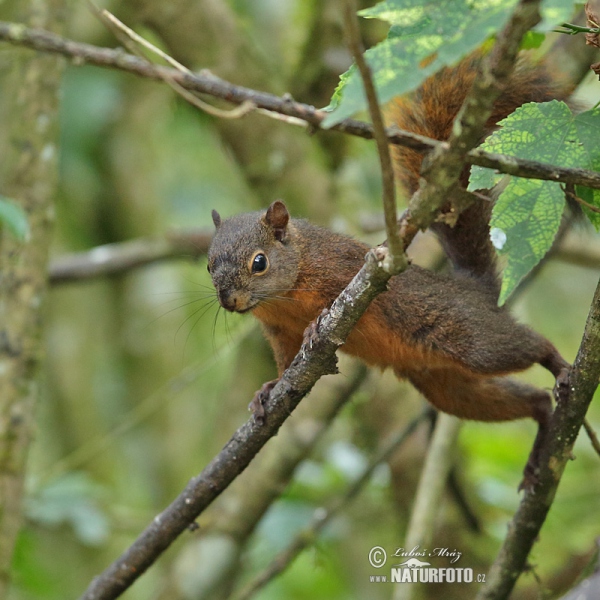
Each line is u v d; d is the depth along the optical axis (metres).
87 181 18.09
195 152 19.56
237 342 12.24
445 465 10.19
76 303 18.52
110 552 16.61
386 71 4.51
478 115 4.72
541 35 5.93
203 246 13.40
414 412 13.09
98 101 17.41
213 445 12.70
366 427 13.38
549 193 5.69
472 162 5.29
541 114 5.87
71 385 17.98
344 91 4.52
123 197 18.58
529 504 7.84
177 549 15.46
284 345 9.57
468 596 11.80
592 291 18.12
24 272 9.91
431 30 4.57
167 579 11.61
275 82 13.13
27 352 9.82
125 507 15.82
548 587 11.16
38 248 10.02
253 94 5.87
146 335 18.70
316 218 12.48
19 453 9.70
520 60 8.40
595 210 5.67
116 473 17.66
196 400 18.62
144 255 13.48
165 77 5.98
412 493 12.85
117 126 18.59
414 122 8.85
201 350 18.72
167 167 19.77
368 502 13.53
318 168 12.86
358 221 12.96
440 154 4.95
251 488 11.37
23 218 7.91
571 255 12.94
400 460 12.89
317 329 7.16
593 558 6.63
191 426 18.34
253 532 11.53
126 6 12.85
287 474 11.27
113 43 16.14
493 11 4.36
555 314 17.78
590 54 9.95
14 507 9.64
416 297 9.03
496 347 8.95
